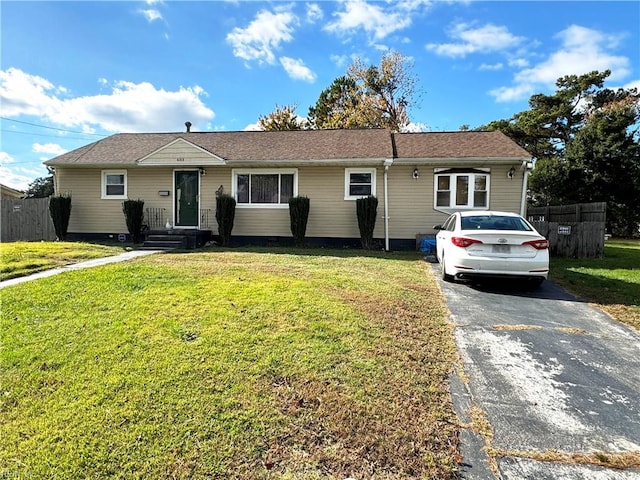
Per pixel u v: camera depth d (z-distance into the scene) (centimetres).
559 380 323
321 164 1211
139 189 1343
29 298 512
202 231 1237
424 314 484
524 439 242
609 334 434
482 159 1113
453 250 649
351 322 428
